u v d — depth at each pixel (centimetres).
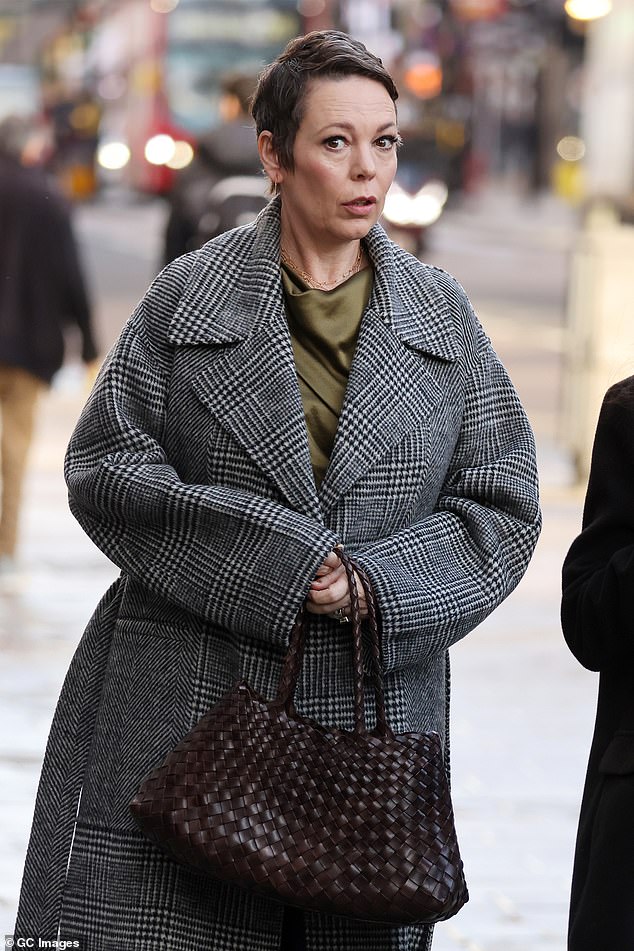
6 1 9212
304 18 7369
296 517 644
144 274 5094
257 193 1535
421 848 610
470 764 1188
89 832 676
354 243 687
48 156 7688
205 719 624
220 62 7319
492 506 682
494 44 9369
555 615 1616
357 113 650
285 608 632
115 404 673
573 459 2239
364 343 668
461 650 1488
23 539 1864
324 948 654
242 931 649
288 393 661
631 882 608
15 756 1145
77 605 1591
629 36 3419
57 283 1741
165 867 656
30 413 1750
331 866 603
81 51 8681
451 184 8806
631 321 846
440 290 695
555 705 1334
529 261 6119
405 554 655
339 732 626
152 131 7412
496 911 947
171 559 652
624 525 643
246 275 680
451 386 683
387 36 8375
